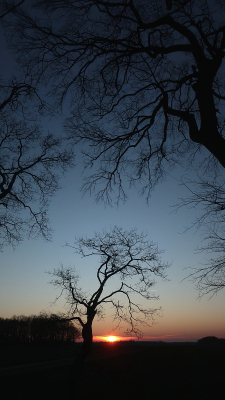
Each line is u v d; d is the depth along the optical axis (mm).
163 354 35656
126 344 63188
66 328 19422
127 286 18531
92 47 9984
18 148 15062
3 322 45062
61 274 18172
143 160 12195
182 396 19188
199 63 8516
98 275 18562
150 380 23375
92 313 17969
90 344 17578
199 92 8383
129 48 9898
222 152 7906
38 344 44156
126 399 18938
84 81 10586
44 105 11859
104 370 28109
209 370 25906
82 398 19234
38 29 9539
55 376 26312
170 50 9148
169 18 8711
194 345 51656
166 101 9500
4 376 26281
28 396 19703
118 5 9000
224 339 59188
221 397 18594
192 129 8625
